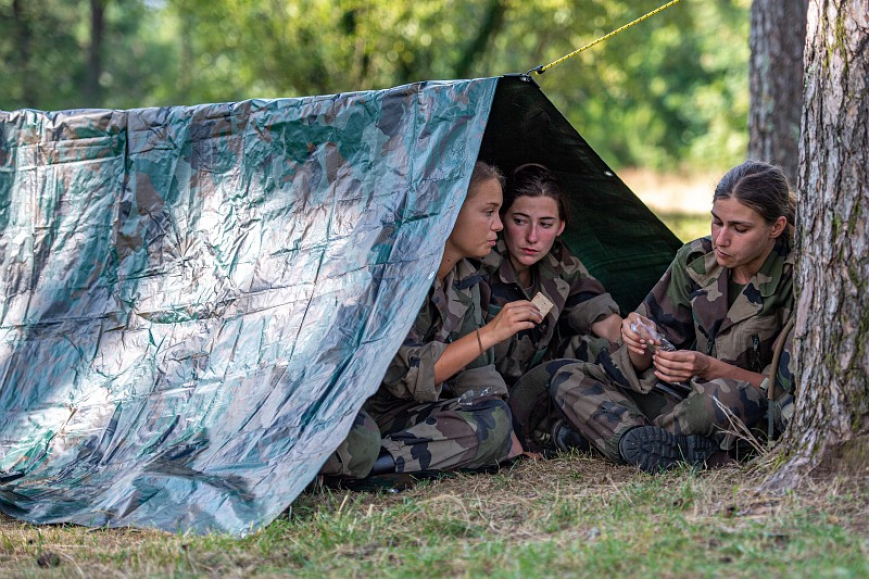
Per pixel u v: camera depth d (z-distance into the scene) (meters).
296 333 3.88
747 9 22.84
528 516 3.40
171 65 19.00
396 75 14.49
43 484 3.90
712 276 4.12
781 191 3.78
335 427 3.51
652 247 4.89
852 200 3.34
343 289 3.85
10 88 16.03
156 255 4.33
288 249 4.08
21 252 4.47
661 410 4.20
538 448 4.39
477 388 4.15
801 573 2.61
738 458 3.94
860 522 3.01
